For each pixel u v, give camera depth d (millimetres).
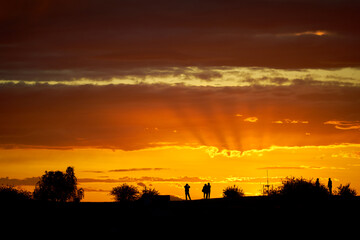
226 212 128750
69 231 125812
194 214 130000
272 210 127000
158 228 124188
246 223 122250
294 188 130250
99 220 131000
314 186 130375
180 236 119062
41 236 123938
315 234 115125
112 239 120062
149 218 129875
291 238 113625
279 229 118188
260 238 115125
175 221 127188
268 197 134000
